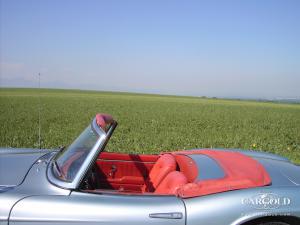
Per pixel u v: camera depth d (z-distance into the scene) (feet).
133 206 5.23
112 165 7.87
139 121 36.73
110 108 60.64
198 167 6.37
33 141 19.75
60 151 6.86
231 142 22.52
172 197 5.49
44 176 5.73
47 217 5.09
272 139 25.73
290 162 7.49
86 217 5.10
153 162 7.96
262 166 6.49
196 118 44.34
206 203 5.36
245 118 48.67
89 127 6.48
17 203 5.16
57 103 69.36
